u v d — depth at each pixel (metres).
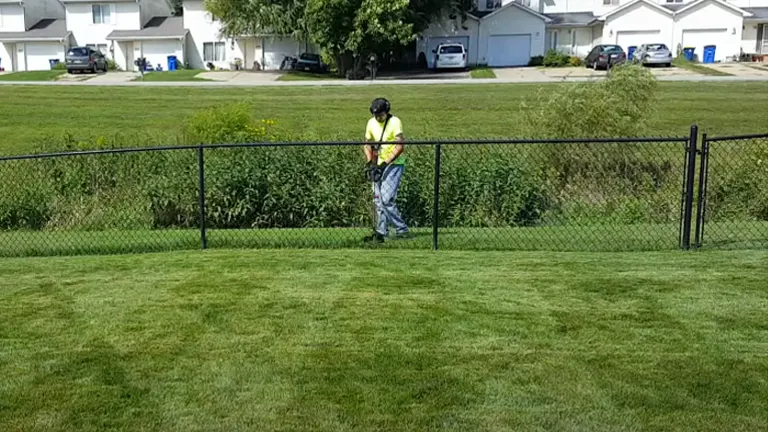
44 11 50.56
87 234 9.54
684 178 7.58
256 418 3.87
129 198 10.77
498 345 4.74
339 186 10.30
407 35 34.91
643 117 14.09
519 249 7.77
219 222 10.51
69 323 5.32
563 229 9.09
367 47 35.25
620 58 35.72
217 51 46.12
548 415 3.85
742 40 42.88
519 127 14.80
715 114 20.11
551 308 5.44
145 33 45.88
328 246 8.12
